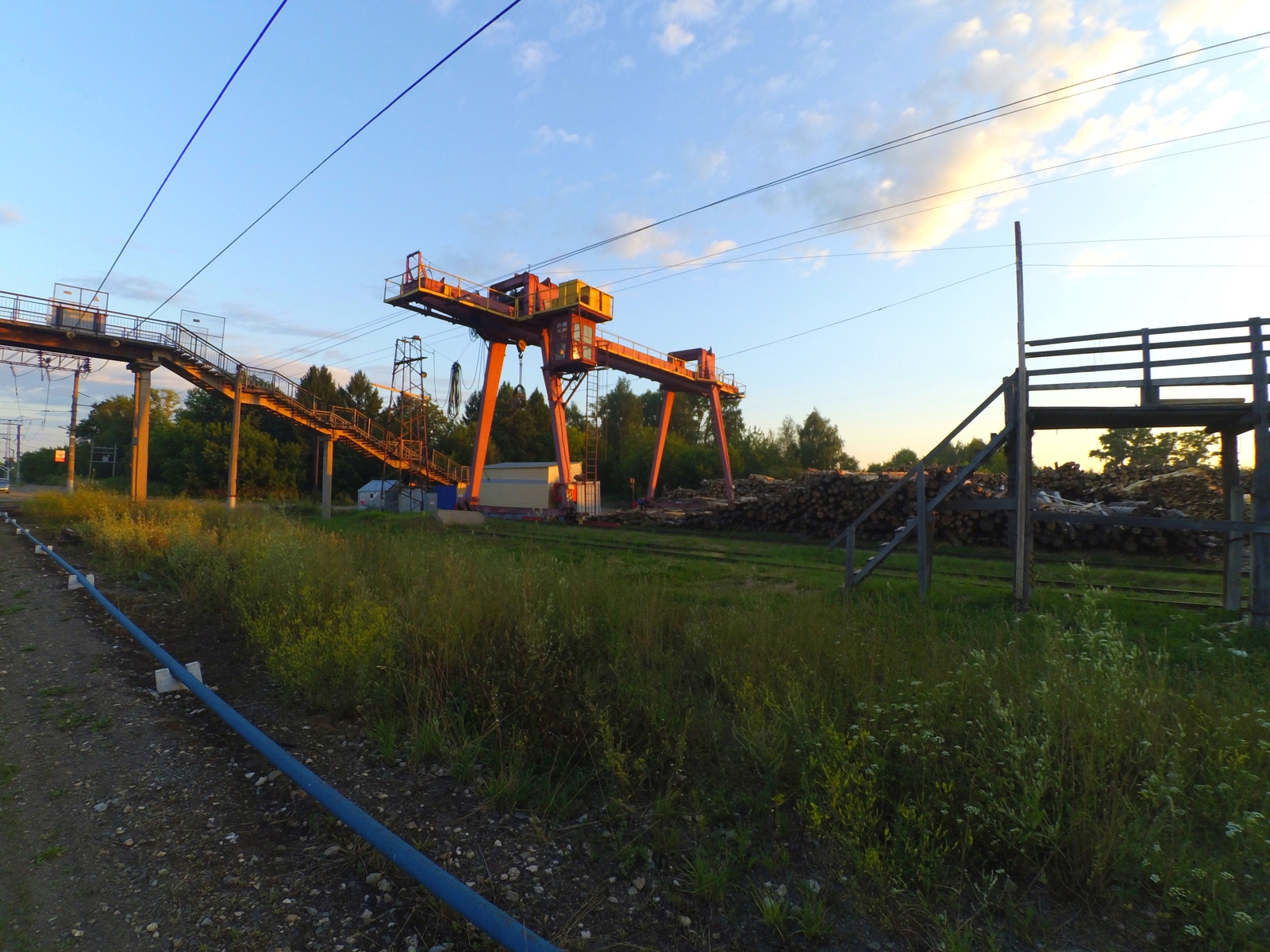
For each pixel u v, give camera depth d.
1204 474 18.17
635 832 3.59
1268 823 3.06
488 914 2.45
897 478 19.08
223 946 2.67
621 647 5.90
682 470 54.25
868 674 5.24
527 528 24.22
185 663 6.81
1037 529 15.78
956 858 3.28
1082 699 4.10
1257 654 6.39
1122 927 2.84
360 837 3.52
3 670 6.56
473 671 5.30
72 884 3.10
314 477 62.16
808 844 3.44
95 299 26.92
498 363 30.12
